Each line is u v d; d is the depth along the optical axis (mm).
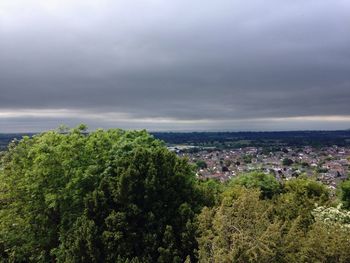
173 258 24922
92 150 32375
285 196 30531
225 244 20609
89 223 26484
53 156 32031
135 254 26109
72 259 26500
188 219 25953
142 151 29656
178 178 29141
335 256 19562
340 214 24844
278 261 19734
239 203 22438
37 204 32656
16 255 33406
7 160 35469
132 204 26922
